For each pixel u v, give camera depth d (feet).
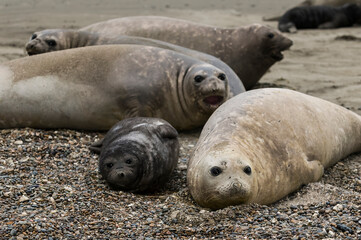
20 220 48.80
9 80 81.92
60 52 85.05
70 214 51.52
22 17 203.62
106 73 81.41
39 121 81.51
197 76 80.74
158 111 82.53
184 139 81.35
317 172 62.03
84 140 77.71
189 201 56.18
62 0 271.90
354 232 46.19
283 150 59.11
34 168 65.10
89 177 63.46
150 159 61.77
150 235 47.60
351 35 164.96
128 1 275.39
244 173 51.75
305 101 66.74
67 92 80.79
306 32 183.32
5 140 75.15
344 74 118.01
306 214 51.13
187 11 235.61
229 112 61.62
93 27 110.42
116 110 81.35
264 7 267.39
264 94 65.00
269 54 107.76
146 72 81.82
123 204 55.47
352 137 71.46
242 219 50.01
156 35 105.81
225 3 281.74
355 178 66.03
